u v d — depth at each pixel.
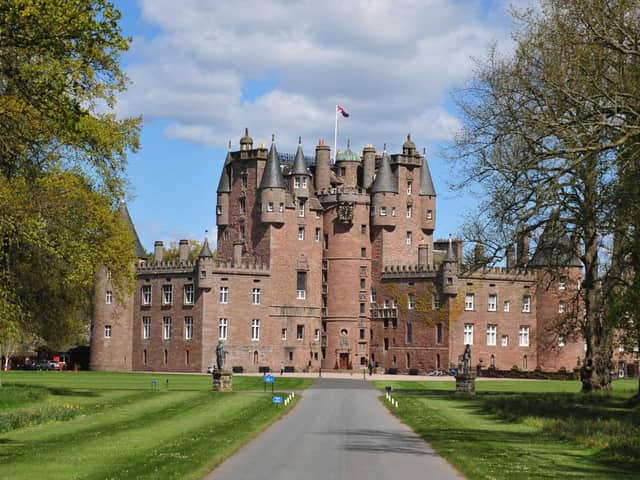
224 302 144.00
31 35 35.84
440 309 143.88
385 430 48.22
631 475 31.69
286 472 31.81
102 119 70.50
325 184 158.00
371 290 154.12
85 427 47.94
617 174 47.84
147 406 63.81
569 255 65.94
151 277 149.25
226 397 75.00
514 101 49.50
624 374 143.12
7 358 148.88
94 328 148.88
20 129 47.50
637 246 50.72
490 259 65.88
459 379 87.31
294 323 150.88
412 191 157.00
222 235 156.25
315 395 83.06
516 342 149.00
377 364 151.88
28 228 52.06
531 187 48.25
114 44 36.56
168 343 146.12
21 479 29.48
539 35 49.50
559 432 45.44
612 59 47.12
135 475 29.95
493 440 42.66
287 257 150.62
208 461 33.41
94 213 65.88
